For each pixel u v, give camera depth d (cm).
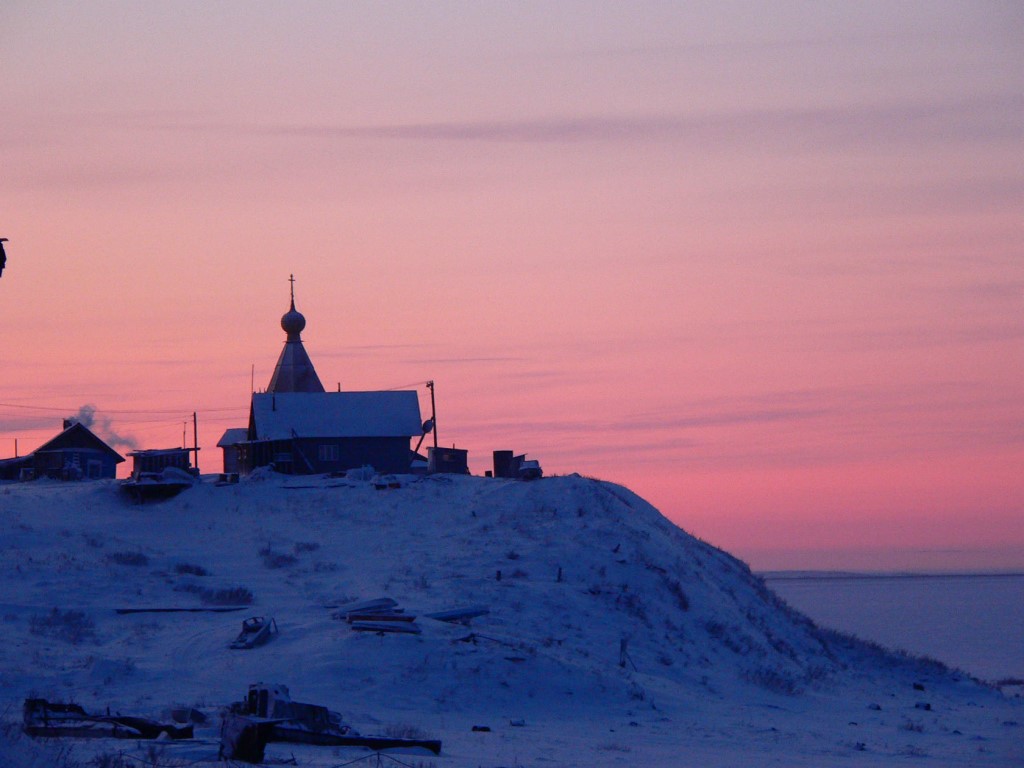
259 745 4806
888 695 11056
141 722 5500
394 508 15550
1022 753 6906
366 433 18588
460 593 10875
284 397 18900
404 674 8094
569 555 12575
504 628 9950
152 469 18075
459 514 14938
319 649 8488
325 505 15825
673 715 8075
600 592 11594
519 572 11894
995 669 16825
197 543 14175
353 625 8975
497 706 7812
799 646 12669
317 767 4778
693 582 12862
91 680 7406
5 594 10475
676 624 11350
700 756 6100
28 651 8150
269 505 15875
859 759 6406
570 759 5694
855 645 13462
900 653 13462
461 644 8738
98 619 9931
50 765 4288
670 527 15800
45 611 9919
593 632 10444
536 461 17012
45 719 5484
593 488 15238
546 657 8706
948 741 7675
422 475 17488
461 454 19038
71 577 11319
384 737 5859
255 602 10775
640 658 9994
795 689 10206
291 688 7712
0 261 6122
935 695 11469
